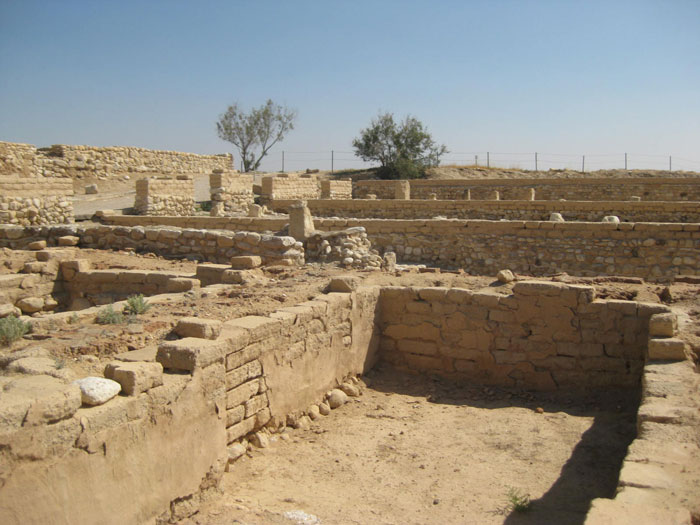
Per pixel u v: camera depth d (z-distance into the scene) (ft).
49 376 14.33
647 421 16.46
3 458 11.59
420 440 21.89
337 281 27.53
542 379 27.09
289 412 22.44
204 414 16.87
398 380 28.58
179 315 24.21
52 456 12.44
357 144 158.81
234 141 157.17
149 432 14.80
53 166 100.32
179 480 15.84
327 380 25.13
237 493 17.72
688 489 12.83
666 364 20.92
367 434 22.39
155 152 119.55
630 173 145.38
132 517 14.29
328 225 61.05
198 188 109.60
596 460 19.74
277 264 40.06
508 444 21.35
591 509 11.97
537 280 32.01
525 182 114.01
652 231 52.34
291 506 16.90
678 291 29.09
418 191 121.70
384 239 60.08
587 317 26.30
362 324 27.99
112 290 37.04
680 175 139.03
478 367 28.22
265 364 20.85
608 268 53.67
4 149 90.48
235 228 61.11
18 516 11.83
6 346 20.70
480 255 57.26
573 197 111.04
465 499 17.40
